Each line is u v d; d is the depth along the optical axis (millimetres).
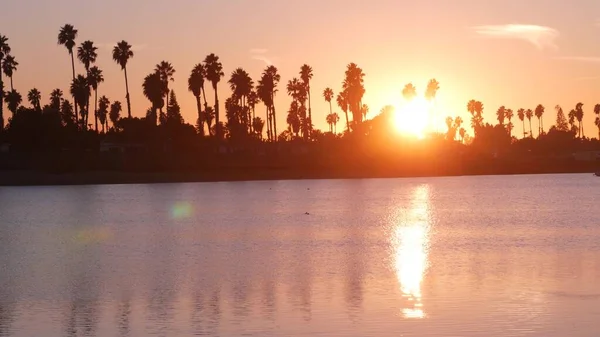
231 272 38000
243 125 195125
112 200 109688
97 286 34125
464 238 54562
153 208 94062
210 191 132375
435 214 81000
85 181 147250
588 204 94062
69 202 106312
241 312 27969
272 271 38094
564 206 90688
